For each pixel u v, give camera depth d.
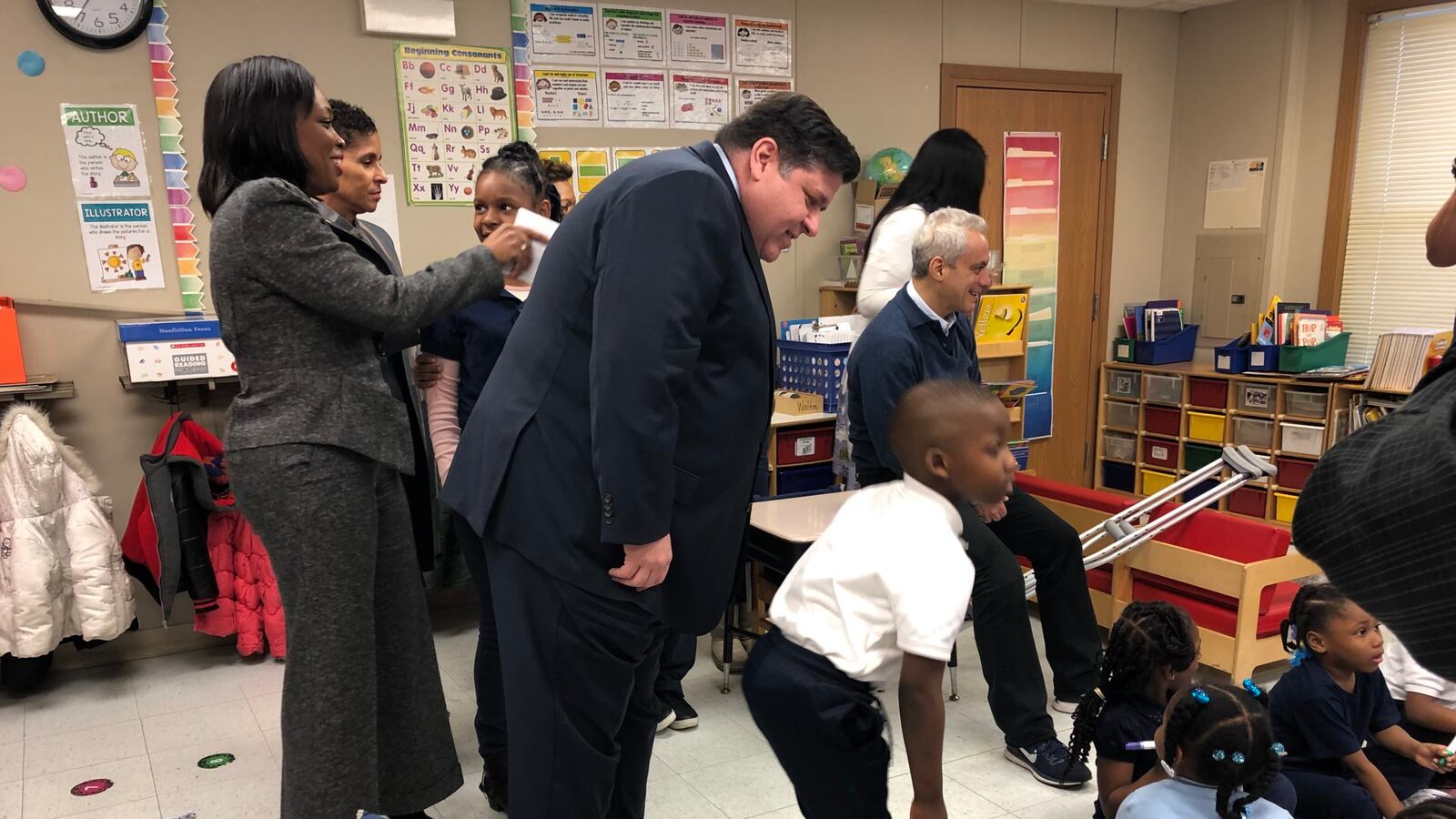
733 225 1.35
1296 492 4.11
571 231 1.41
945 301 2.22
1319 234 4.46
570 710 1.46
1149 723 1.79
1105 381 4.95
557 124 3.53
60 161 2.84
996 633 2.28
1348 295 4.41
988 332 4.07
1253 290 4.67
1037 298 4.67
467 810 2.13
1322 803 1.83
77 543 2.73
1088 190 4.76
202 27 2.95
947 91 4.28
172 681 2.90
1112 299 4.97
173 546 2.79
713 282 1.33
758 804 2.15
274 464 1.56
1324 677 1.86
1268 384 4.19
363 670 1.66
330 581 1.61
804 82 3.98
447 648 3.16
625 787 1.69
